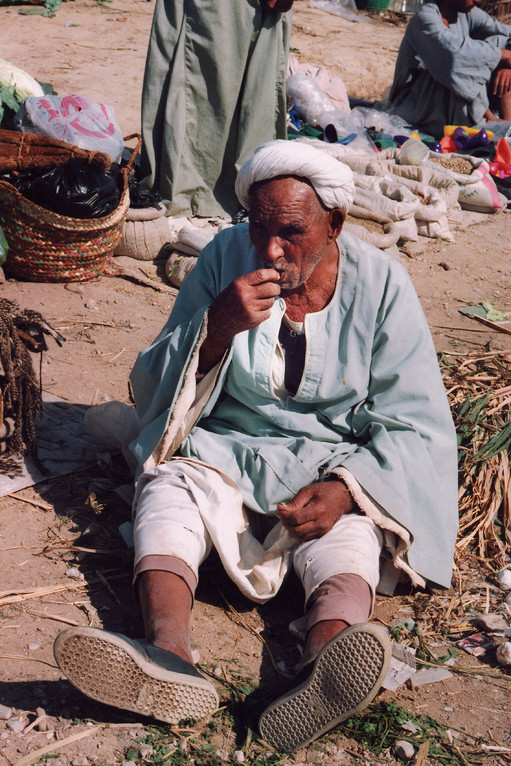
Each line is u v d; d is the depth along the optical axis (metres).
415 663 2.71
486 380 4.46
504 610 3.01
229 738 2.36
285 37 5.90
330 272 2.85
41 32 10.41
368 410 2.93
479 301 5.77
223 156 6.03
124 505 3.28
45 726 2.32
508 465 3.67
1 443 3.48
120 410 3.40
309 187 2.64
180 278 5.36
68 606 2.78
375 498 2.72
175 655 2.29
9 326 3.28
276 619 2.86
